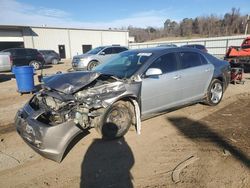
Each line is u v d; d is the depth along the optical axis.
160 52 4.98
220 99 6.39
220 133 4.53
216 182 3.05
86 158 3.76
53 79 4.25
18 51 18.41
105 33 41.72
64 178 3.27
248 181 3.05
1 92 9.45
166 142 4.22
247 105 6.37
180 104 5.32
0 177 3.33
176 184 3.04
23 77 8.45
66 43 37.62
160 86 4.74
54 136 3.42
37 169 3.51
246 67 12.20
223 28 81.94
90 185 3.09
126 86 4.21
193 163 3.50
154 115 4.89
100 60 14.67
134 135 4.53
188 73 5.29
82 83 3.96
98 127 4.09
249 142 4.12
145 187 3.01
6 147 4.24
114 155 3.82
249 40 13.83
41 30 34.69
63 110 3.62
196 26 91.81
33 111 3.75
